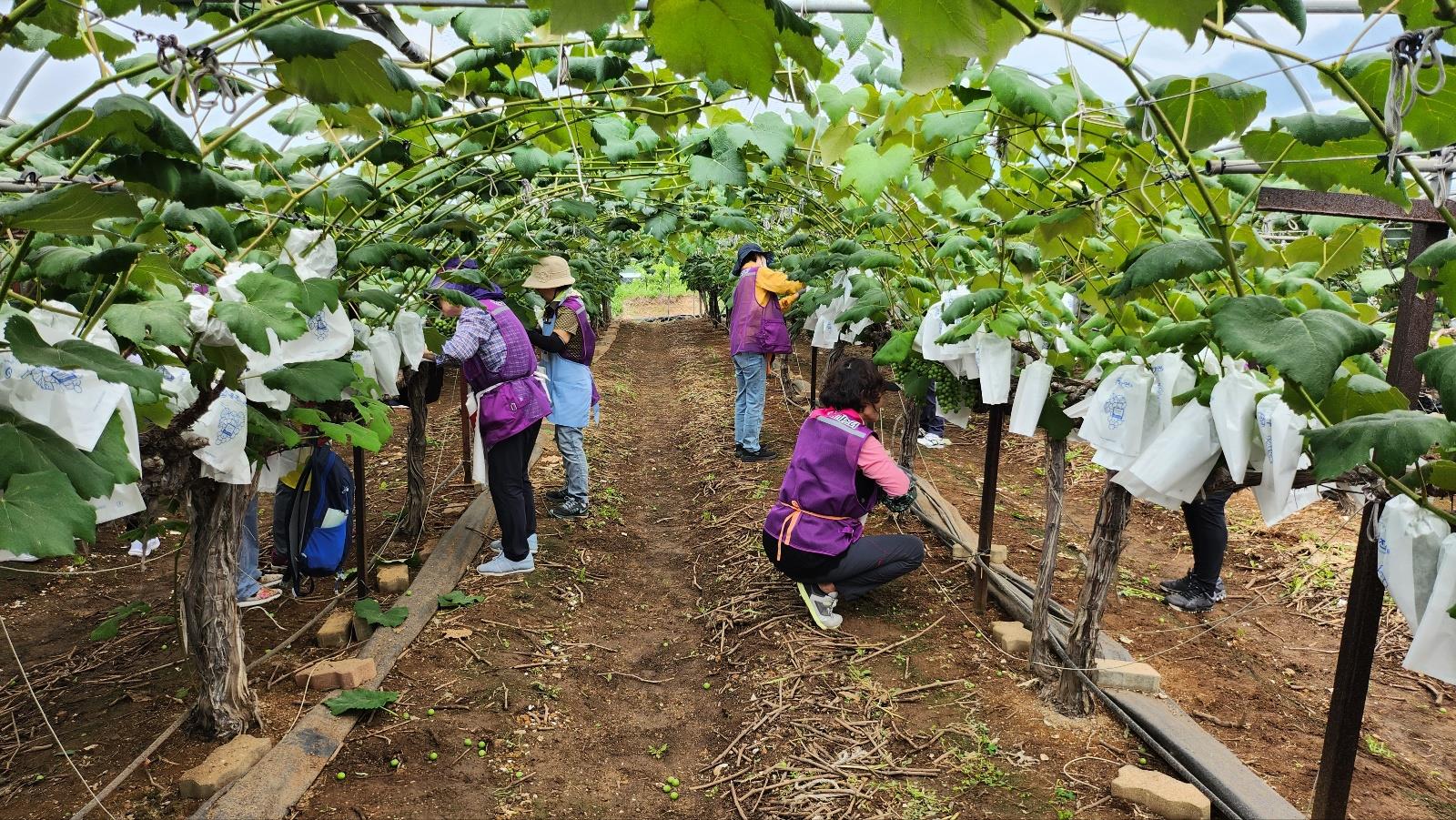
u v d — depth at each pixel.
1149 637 3.75
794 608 4.03
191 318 1.99
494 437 4.34
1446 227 1.94
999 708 3.08
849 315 4.15
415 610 3.91
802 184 5.22
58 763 2.70
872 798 2.62
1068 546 4.80
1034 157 2.96
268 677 3.29
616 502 6.11
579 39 2.56
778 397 9.44
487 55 2.57
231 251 2.40
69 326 1.92
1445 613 1.62
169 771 2.63
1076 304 5.08
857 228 5.07
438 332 4.33
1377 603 1.99
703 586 4.63
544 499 5.96
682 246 13.11
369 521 5.21
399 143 2.97
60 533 1.32
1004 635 3.52
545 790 2.81
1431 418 1.59
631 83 3.15
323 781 2.71
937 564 4.44
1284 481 1.99
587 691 3.52
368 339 3.59
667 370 13.70
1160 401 2.42
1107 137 2.47
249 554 3.94
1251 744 2.92
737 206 6.78
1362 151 1.84
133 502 1.87
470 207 5.13
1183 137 1.86
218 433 2.26
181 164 1.71
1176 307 2.76
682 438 8.30
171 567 4.55
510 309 4.37
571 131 3.33
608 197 5.86
